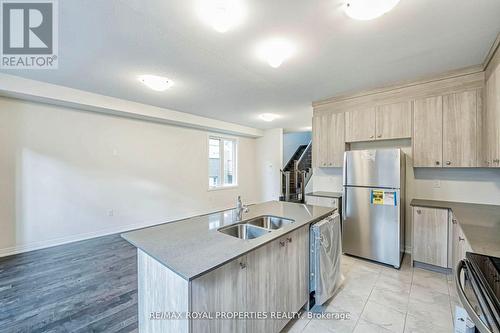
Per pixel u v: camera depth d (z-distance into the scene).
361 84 3.27
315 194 3.93
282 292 1.81
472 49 2.29
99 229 4.20
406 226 3.41
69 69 2.78
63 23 1.89
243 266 1.46
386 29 1.95
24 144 3.45
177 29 1.96
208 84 3.28
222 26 1.81
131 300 2.26
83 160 4.01
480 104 2.65
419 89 3.06
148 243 1.57
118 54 2.41
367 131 3.48
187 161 5.64
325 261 2.21
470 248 1.59
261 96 3.84
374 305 2.22
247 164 7.24
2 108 3.26
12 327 1.88
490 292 1.01
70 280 2.63
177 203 5.43
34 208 3.54
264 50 2.31
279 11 1.72
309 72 2.86
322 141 3.99
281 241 1.80
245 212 2.52
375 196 3.13
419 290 2.47
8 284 2.53
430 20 1.83
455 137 2.80
